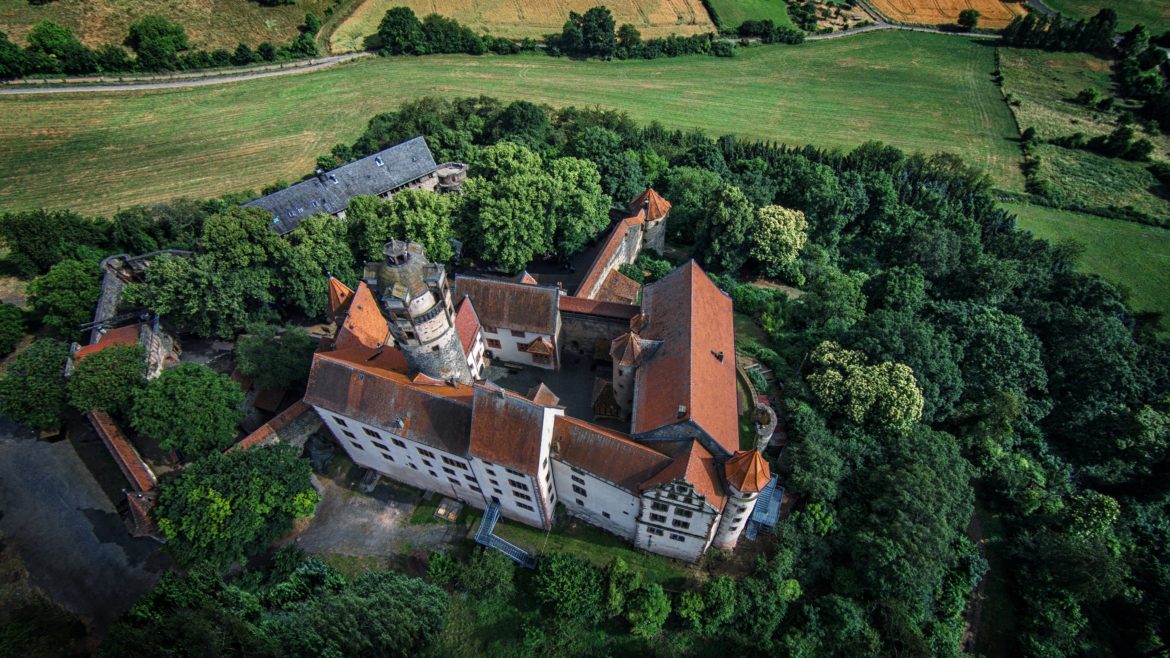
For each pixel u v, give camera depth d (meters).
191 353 78.88
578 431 54.41
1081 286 96.75
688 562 59.28
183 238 94.00
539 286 71.31
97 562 59.25
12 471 66.06
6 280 87.75
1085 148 147.12
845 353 69.94
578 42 167.62
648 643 54.41
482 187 86.25
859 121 155.38
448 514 63.22
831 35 191.25
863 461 64.94
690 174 106.38
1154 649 60.50
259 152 129.88
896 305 88.62
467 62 166.75
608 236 94.62
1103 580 59.00
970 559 62.31
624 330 73.38
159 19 145.25
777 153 124.88
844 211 108.81
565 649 54.84
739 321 85.31
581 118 133.25
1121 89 167.38
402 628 49.06
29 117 129.12
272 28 162.38
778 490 61.88
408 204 83.50
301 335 72.31
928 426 68.69
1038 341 85.38
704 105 157.62
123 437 63.25
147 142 129.62
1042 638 59.31
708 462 52.59
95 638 54.59
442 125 124.50
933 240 100.19
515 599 57.06
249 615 50.78
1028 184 135.12
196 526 52.81
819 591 58.19
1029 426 79.31
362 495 65.56
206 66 151.38
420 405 56.31
